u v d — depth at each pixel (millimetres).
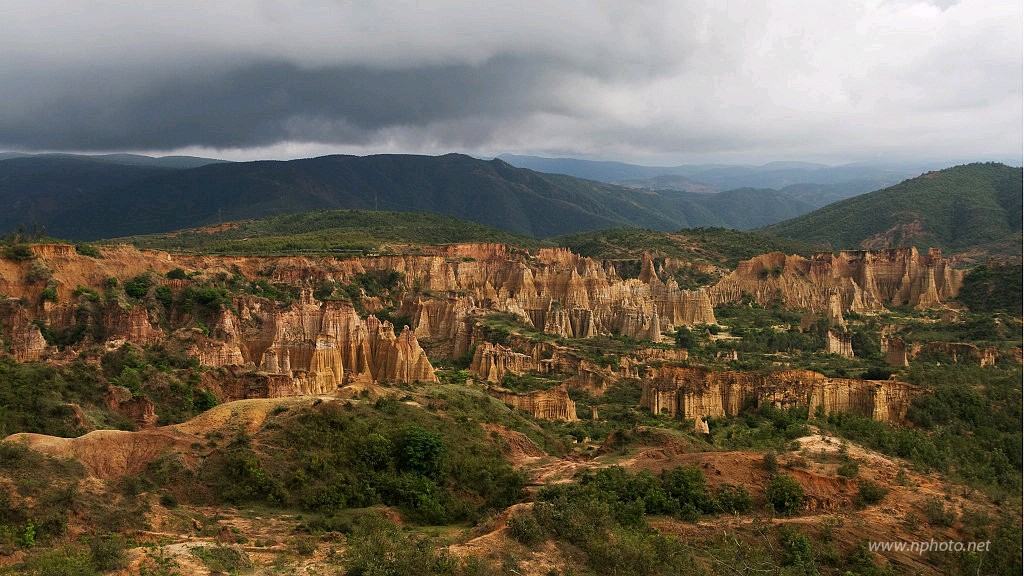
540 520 49844
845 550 53812
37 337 96812
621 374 122625
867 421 91125
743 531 54875
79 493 51938
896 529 56438
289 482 60938
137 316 105250
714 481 60500
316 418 68625
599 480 60500
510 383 114938
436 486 63656
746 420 95562
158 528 51344
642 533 52562
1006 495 65625
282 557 47125
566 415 103062
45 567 42219
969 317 172250
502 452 75062
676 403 102938
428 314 161625
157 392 86125
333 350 103250
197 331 105500
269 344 106250
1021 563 52594
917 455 75750
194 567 43625
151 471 58781
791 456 67312
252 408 69750
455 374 118438
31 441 57406
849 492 60688
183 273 128250
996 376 112875
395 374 106562
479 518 59375
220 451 62344
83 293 111375
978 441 89375
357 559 44156
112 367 90562
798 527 55406
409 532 54594
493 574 43250
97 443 59406
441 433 72812
